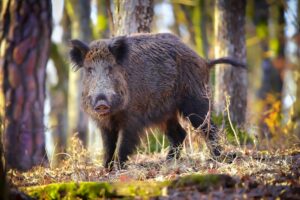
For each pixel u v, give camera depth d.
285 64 29.28
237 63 13.54
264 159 10.88
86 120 26.12
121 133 12.18
